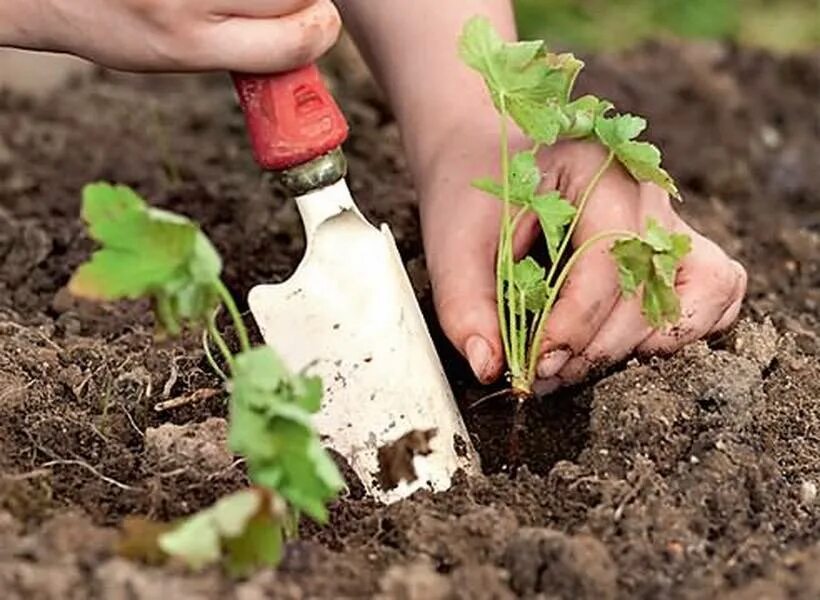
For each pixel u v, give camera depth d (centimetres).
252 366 99
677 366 118
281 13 109
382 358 112
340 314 112
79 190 159
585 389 120
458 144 125
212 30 109
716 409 116
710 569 104
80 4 111
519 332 116
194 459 111
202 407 119
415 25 131
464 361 124
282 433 98
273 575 99
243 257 144
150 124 173
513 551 102
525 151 117
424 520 105
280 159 111
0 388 117
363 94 174
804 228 162
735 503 109
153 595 96
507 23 132
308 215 112
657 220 116
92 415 117
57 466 111
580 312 116
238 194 156
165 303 101
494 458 119
